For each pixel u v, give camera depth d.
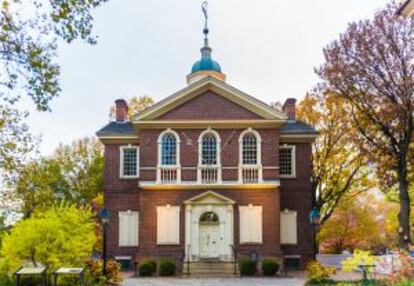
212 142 37.28
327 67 40.28
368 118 39.38
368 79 38.22
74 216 25.50
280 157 38.97
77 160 65.44
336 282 26.00
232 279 31.56
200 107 37.22
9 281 22.62
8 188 25.80
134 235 38.72
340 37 39.25
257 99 36.84
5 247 23.97
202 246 36.19
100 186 62.91
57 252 24.27
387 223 59.75
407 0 15.40
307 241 37.84
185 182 36.66
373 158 40.34
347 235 56.56
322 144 49.03
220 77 44.69
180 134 37.19
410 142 38.94
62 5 14.55
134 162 39.53
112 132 39.59
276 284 27.98
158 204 36.72
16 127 21.70
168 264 33.94
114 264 28.19
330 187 49.91
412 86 37.28
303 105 49.19
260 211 36.34
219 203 36.41
